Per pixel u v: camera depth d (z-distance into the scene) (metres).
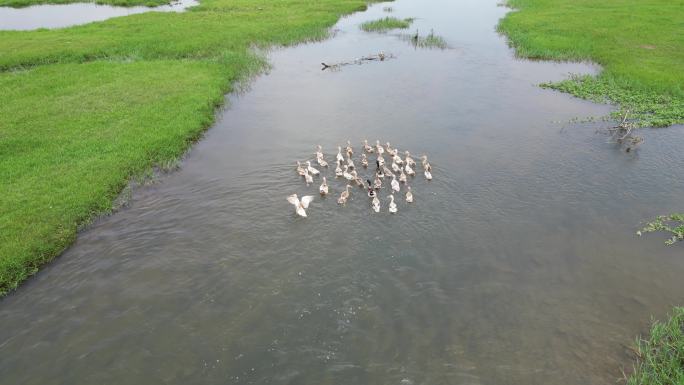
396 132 36.19
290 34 63.75
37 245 23.22
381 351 17.67
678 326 18.31
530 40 58.59
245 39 60.75
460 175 29.55
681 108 39.19
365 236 23.72
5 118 37.12
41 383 16.64
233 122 38.72
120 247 23.44
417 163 31.19
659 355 17.27
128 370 17.09
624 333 18.38
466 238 23.67
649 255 22.67
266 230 24.28
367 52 57.81
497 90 44.78
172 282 21.03
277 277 21.16
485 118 38.59
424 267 21.72
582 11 73.25
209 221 25.22
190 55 54.97
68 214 25.55
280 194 27.58
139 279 21.28
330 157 32.38
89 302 20.11
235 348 17.88
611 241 23.66
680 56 50.81
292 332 18.48
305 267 21.70
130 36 60.66
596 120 37.94
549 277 21.28
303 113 40.25
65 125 36.09
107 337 18.39
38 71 48.44
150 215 26.00
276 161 31.89
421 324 18.78
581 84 45.28
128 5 88.00
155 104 40.28
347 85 46.84
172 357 17.56
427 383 16.45
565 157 32.03
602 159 31.75
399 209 25.86
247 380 16.70
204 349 17.84
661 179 29.33
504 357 17.39
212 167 31.27
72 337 18.42
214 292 20.42
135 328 18.78
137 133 35.03
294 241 23.39
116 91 43.16
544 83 46.06
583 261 22.27
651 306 19.69
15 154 31.70
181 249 23.09
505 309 19.53
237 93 45.28
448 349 17.75
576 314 19.30
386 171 29.20
